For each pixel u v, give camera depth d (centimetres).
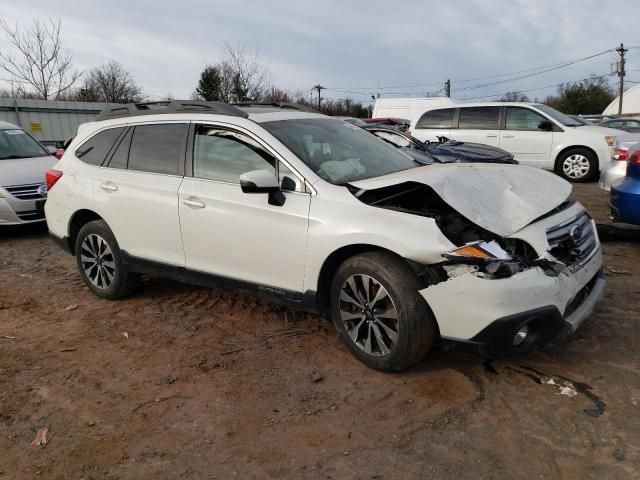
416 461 274
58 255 692
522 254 329
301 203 370
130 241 473
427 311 330
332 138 439
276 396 337
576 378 341
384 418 310
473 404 319
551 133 1166
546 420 301
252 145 404
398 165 448
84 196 499
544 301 314
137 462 281
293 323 443
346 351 390
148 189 452
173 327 446
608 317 422
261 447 289
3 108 2002
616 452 272
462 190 353
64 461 283
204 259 427
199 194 419
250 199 391
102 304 506
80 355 402
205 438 298
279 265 384
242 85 2577
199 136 436
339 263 371
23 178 789
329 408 322
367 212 347
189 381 359
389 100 2325
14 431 310
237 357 389
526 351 325
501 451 278
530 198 365
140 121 481
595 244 385
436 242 318
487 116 1223
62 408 332
